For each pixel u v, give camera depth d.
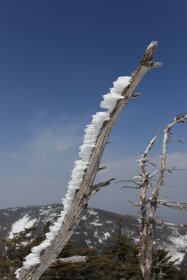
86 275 28.81
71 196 2.07
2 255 28.12
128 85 1.84
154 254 20.92
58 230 2.15
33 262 2.21
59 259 2.29
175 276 26.86
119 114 1.89
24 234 30.95
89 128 1.94
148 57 1.80
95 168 2.00
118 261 30.03
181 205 11.85
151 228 12.26
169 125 12.77
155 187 12.30
